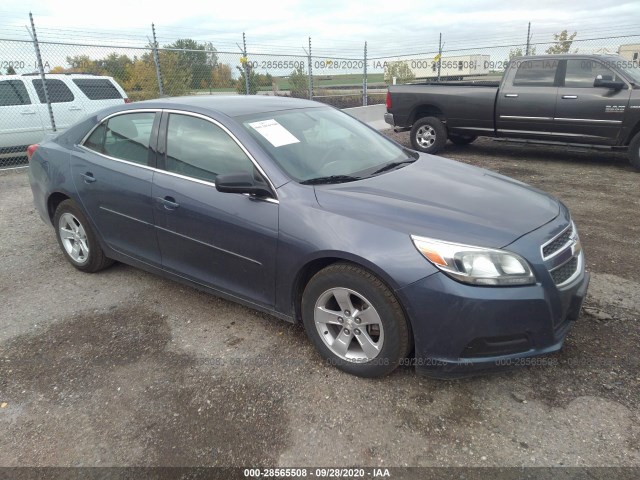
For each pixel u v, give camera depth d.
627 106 7.80
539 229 2.70
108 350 3.23
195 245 3.38
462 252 2.47
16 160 10.34
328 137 3.62
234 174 2.94
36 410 2.70
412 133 10.20
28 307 3.84
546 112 8.55
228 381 2.88
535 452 2.32
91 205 4.01
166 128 3.56
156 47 10.45
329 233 2.73
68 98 10.30
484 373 2.61
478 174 3.55
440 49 14.35
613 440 2.37
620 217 5.63
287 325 3.47
